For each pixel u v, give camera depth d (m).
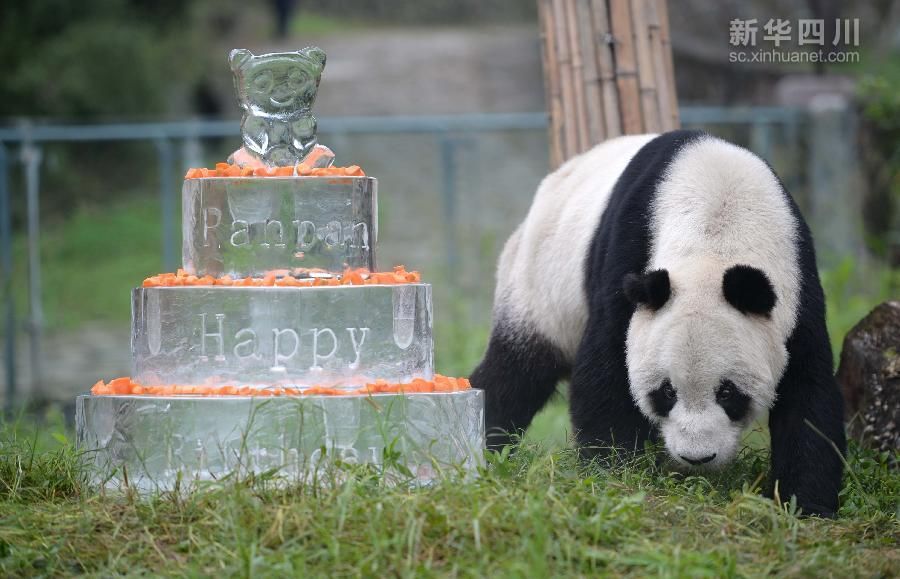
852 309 12.73
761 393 5.49
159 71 26.89
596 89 8.48
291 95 5.95
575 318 6.77
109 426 5.58
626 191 6.28
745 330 5.45
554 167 8.62
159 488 5.32
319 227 5.68
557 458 5.94
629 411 6.13
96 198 23.05
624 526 4.79
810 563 4.61
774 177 6.09
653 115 8.46
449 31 47.91
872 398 7.18
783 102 16.52
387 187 21.77
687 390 5.49
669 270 5.68
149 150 24.47
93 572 4.62
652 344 5.56
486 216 18.12
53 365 14.87
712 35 22.95
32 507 5.32
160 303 5.57
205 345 5.53
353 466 5.17
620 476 5.86
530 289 7.19
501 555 4.46
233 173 5.77
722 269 5.60
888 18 22.83
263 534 4.74
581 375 6.20
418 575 4.29
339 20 51.53
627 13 8.53
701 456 5.46
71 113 24.69
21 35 25.09
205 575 4.44
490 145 21.58
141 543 4.83
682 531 4.92
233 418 5.35
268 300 5.48
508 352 7.31
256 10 40.94
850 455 6.68
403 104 30.36
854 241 13.82
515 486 5.11
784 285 5.70
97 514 5.11
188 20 30.17
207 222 5.68
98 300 18.64
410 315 5.67
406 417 5.43
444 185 13.55
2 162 12.80
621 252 6.04
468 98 31.03
